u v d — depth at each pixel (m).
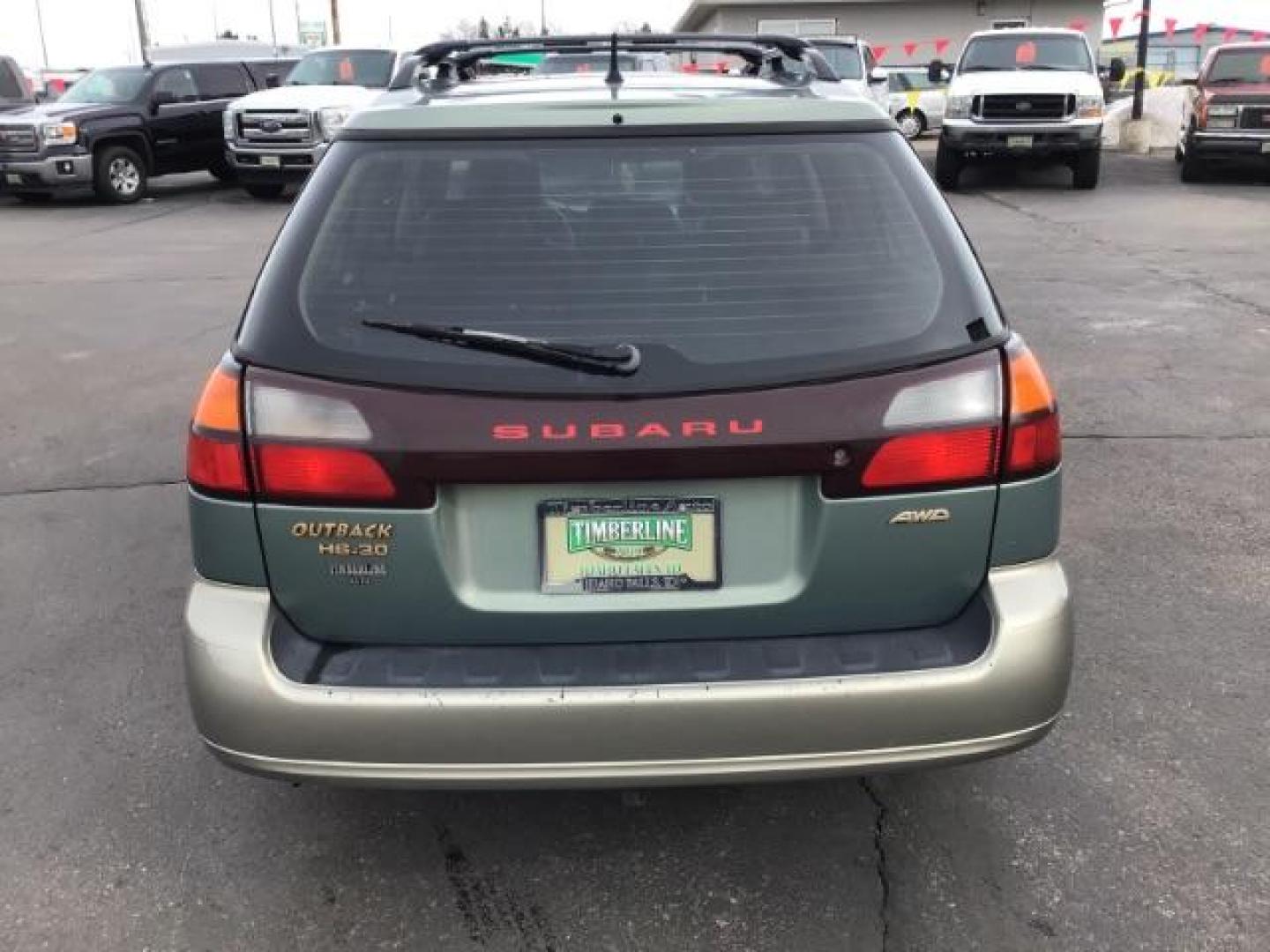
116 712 3.52
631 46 3.59
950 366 2.38
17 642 3.97
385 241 2.47
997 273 10.06
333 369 2.35
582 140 2.53
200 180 22.22
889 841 2.89
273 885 2.76
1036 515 2.46
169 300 9.69
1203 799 3.02
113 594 4.33
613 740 2.32
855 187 2.53
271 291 2.45
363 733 2.32
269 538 2.39
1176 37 48.00
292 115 16.88
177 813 3.03
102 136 17.33
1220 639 3.85
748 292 2.40
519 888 2.75
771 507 2.39
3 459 5.85
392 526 2.35
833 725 2.33
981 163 16.77
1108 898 2.67
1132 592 4.20
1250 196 15.68
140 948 2.56
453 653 2.42
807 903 2.68
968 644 2.42
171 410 6.63
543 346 2.31
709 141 2.53
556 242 2.45
